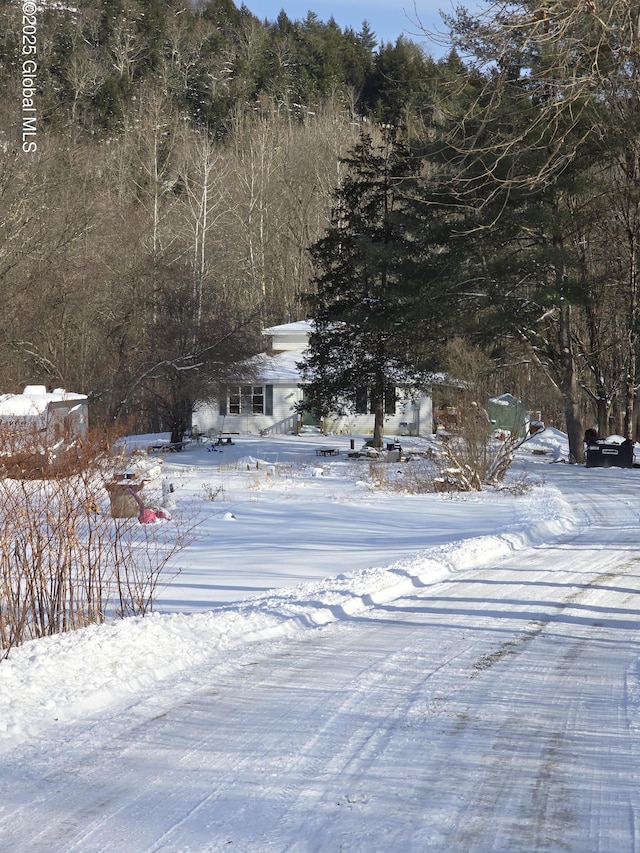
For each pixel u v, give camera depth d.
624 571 16.62
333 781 6.50
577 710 8.34
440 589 14.81
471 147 16.53
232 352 58.66
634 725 7.92
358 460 50.16
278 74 127.56
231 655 10.23
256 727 7.71
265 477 37.66
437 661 10.08
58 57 105.31
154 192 72.19
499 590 14.72
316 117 114.75
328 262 60.56
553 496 31.17
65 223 58.75
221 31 135.38
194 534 21.02
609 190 46.47
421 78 15.94
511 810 6.04
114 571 13.65
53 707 8.02
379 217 58.62
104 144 91.06
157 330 58.22
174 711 8.16
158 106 84.38
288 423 70.94
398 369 59.12
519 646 10.87
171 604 13.16
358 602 13.24
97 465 13.95
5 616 10.87
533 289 52.88
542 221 46.94
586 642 11.18
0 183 51.75
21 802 6.13
